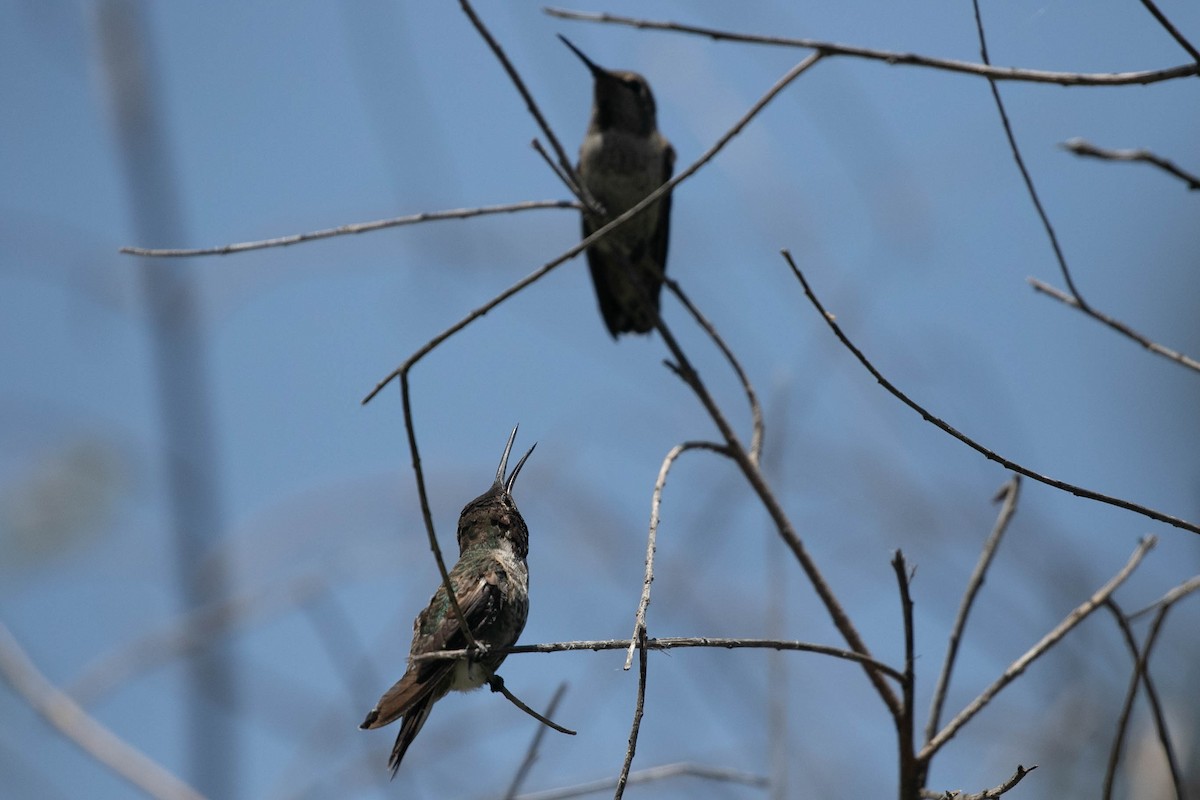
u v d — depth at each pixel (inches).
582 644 249.8
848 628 303.4
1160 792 379.2
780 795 310.7
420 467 243.9
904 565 268.4
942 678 296.0
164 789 294.7
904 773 271.1
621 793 221.0
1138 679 267.7
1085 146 236.8
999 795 252.4
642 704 228.8
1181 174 235.8
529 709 254.1
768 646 253.0
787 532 315.3
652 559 247.0
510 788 289.7
